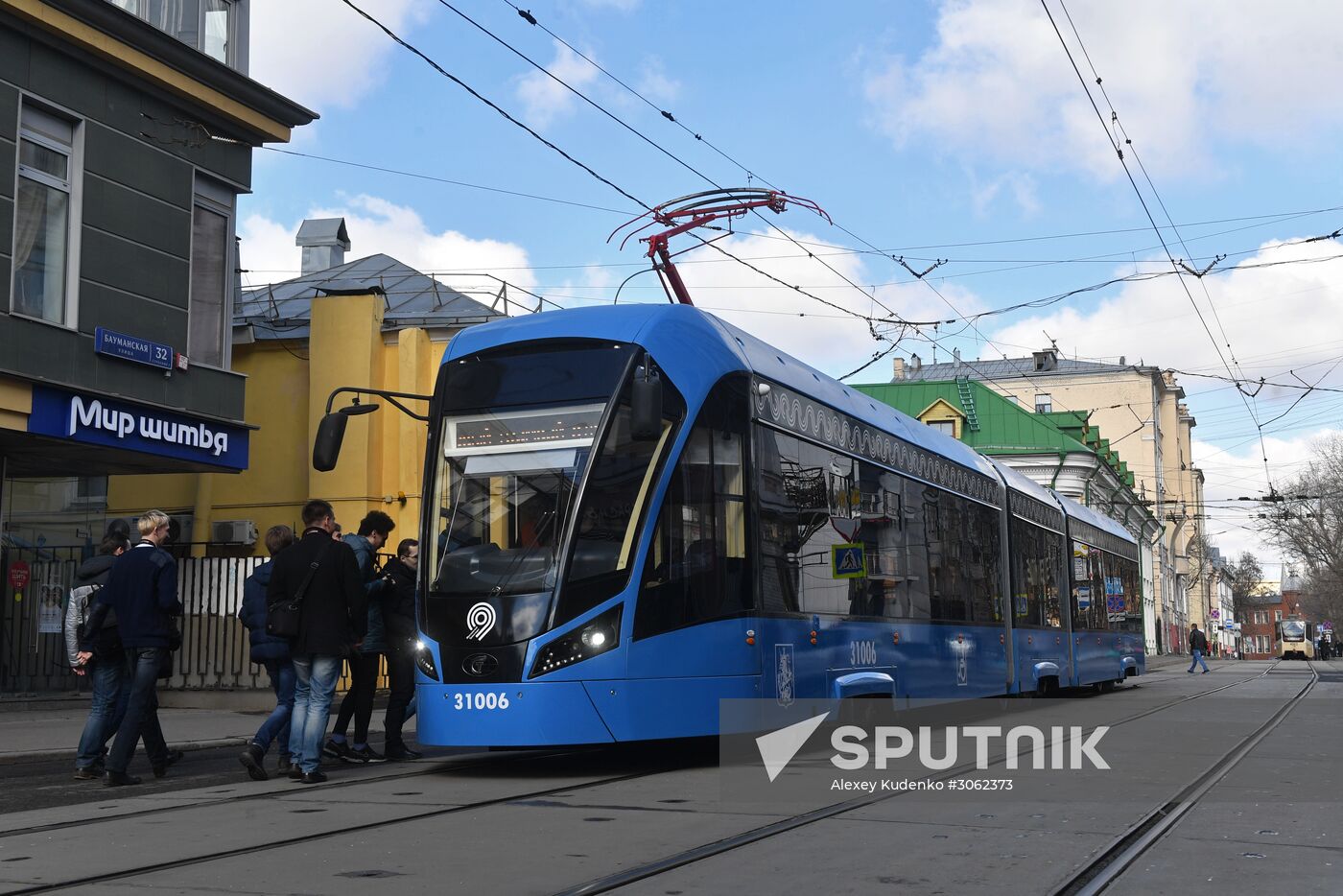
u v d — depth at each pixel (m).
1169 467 89.44
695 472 10.47
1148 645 72.75
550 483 9.91
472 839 6.80
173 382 17.52
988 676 17.38
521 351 10.44
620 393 10.07
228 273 18.81
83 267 16.23
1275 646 160.50
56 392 15.64
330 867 6.04
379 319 25.06
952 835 7.02
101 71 16.62
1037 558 20.91
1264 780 9.84
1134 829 7.25
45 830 7.16
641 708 9.76
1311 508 64.81
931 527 15.70
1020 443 56.31
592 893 5.47
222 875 5.86
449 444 10.33
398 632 11.14
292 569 9.45
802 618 11.77
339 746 11.00
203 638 19.50
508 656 9.55
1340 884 5.80
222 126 18.53
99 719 9.82
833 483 12.87
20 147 15.59
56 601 19.17
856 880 5.80
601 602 9.68
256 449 25.52
